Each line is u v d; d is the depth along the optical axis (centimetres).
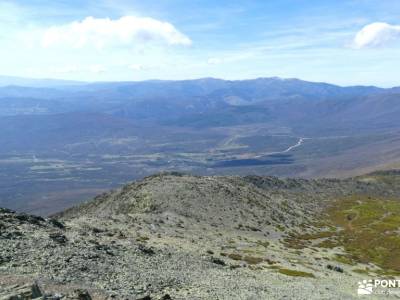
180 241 7600
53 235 4634
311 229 14025
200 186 14438
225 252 7581
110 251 4856
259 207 14388
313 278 6725
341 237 13412
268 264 7300
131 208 12025
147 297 3152
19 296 2306
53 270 3531
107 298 3030
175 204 11981
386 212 18388
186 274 4722
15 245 3969
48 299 2475
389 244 12494
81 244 4712
